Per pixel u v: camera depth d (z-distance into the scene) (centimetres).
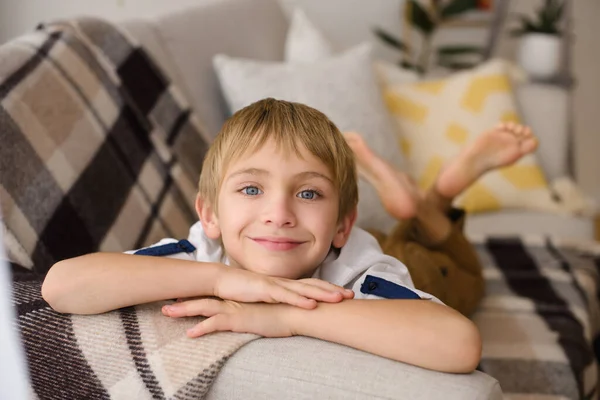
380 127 171
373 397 64
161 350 71
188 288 77
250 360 70
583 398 117
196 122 149
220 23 180
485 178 185
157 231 125
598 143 326
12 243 98
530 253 163
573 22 307
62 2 195
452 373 67
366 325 70
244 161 84
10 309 78
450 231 137
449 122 190
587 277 152
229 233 86
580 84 317
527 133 134
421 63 272
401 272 95
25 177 104
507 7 283
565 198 193
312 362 68
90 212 112
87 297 76
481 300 141
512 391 112
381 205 160
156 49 154
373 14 266
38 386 77
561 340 123
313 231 84
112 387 72
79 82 125
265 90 163
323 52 194
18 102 108
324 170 85
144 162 131
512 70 228
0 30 189
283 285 77
